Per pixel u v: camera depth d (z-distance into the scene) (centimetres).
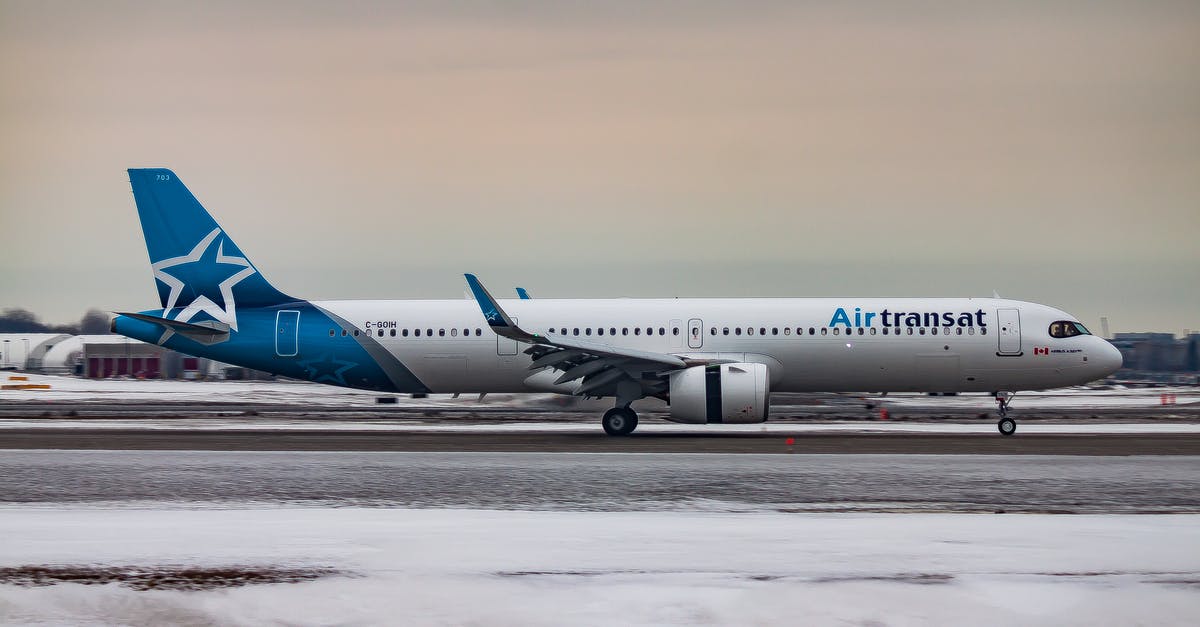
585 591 3186
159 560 3456
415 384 8250
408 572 3341
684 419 7362
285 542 3681
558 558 3475
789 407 11206
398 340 8138
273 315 8269
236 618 3038
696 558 3475
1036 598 3155
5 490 4772
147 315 8331
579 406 10256
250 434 7606
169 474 5281
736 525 3962
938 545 3653
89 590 3200
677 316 8012
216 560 3456
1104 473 5297
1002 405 7969
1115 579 3300
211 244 8369
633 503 4431
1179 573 3353
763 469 5441
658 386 7538
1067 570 3378
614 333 8006
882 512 4228
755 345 7919
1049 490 4769
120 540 3709
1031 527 3934
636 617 3022
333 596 3164
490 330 8081
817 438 7225
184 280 8375
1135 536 3788
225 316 8306
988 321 7869
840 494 4656
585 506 4362
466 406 11050
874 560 3459
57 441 6956
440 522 4012
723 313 8000
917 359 7856
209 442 6919
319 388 14650
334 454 6134
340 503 4441
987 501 4484
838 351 7869
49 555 3516
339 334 8181
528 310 8138
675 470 5409
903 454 6128
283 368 8256
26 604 3109
